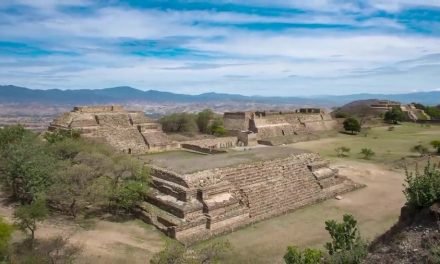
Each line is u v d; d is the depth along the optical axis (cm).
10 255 2455
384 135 9894
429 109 14388
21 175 3659
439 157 6506
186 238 3131
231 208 3606
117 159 4028
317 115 10950
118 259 2673
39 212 2736
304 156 4916
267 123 9356
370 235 3234
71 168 3616
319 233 3347
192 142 7406
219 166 4009
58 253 2655
